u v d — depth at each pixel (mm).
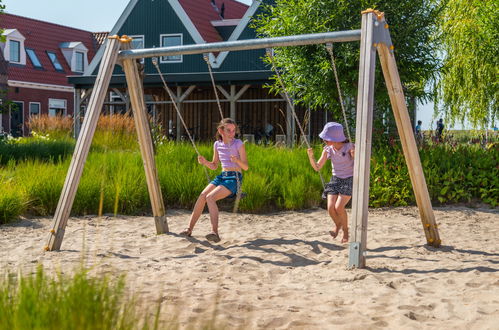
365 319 4074
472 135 17078
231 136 7258
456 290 4875
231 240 7340
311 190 10617
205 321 3926
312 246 6977
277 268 5891
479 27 16734
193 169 11016
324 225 8719
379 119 13117
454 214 9695
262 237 7555
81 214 9461
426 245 7020
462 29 17016
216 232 7051
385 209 10344
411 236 7691
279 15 13828
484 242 7285
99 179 9945
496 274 5414
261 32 14273
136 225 8633
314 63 13281
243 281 5348
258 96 26531
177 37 28109
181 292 4805
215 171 10922
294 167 11359
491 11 15773
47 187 9555
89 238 7562
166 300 4496
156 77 24094
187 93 24172
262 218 9391
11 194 8867
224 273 5633
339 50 12734
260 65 25953
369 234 7863
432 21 13297
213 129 27625
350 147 6961
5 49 35812
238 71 24078
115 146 17672
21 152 14680
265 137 24625
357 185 5902
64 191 6867
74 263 5934
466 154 11984
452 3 17531
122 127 18562
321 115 25609
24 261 6078
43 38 40406
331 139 6918
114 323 2820
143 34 28656
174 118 28531
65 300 2961
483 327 3891
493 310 4250
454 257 6344
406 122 6723
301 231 8117
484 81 17078
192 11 28875
